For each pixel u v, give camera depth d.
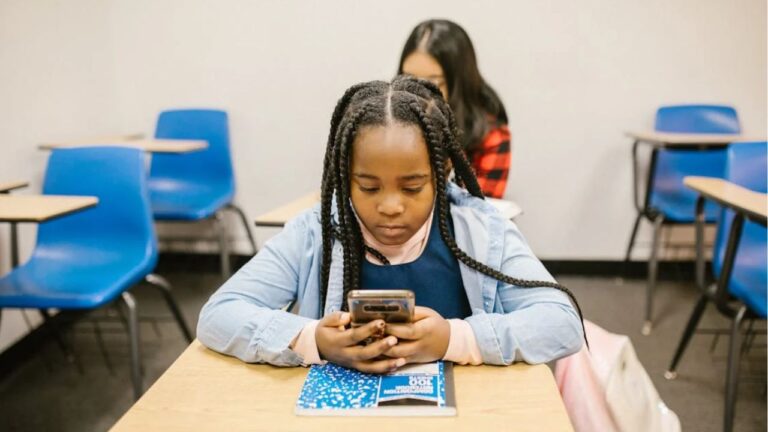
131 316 1.79
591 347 1.16
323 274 0.90
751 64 2.82
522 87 2.93
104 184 1.96
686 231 3.01
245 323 0.81
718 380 2.06
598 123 2.94
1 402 1.97
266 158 3.15
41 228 1.97
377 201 0.78
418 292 0.89
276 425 0.66
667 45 2.83
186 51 3.07
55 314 2.45
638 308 2.69
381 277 0.89
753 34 2.79
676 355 2.05
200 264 3.28
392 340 0.73
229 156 2.89
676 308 2.69
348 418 0.67
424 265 0.88
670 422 1.18
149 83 3.13
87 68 2.88
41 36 2.53
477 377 0.75
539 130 2.97
